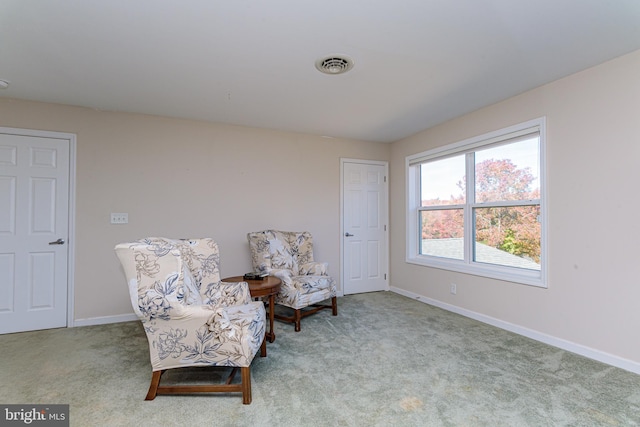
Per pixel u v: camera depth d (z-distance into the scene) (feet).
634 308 7.22
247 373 6.18
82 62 7.68
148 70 8.10
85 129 10.69
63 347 8.76
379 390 6.54
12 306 9.83
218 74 8.34
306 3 5.59
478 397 6.27
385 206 15.62
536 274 9.50
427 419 5.60
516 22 6.16
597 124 7.87
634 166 7.23
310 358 8.06
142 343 9.09
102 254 10.84
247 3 5.58
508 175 10.40
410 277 14.35
